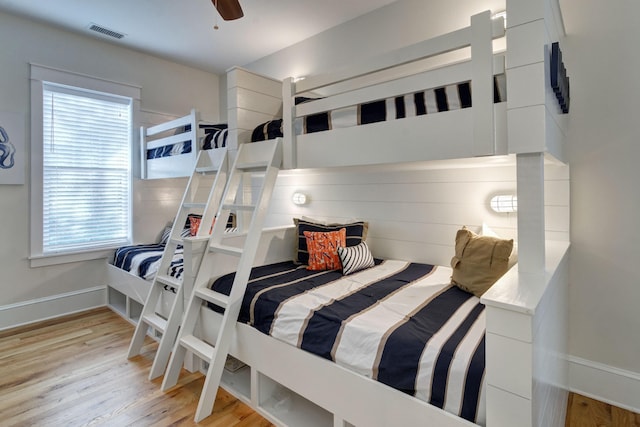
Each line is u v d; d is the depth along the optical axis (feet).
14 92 10.01
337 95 6.15
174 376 7.01
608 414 6.35
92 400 6.59
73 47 11.00
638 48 6.29
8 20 9.86
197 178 9.04
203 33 11.03
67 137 11.09
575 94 6.84
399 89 5.37
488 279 6.01
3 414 6.20
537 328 3.50
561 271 5.62
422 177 8.84
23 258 10.39
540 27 4.02
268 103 8.73
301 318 5.59
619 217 6.57
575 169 6.93
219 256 7.81
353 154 6.01
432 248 8.74
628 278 6.53
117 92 11.89
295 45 11.77
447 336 4.50
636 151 6.37
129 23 10.40
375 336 4.69
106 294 12.10
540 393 3.77
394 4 9.30
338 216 10.59
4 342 9.14
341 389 4.94
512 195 7.38
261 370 6.17
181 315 7.54
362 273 7.93
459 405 3.85
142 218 12.69
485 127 4.52
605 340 6.77
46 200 10.77
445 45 4.89
